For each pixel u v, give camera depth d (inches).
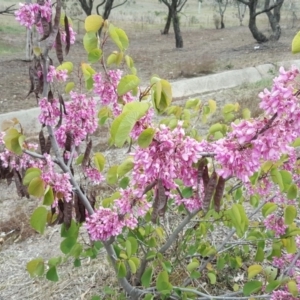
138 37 776.9
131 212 76.5
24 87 401.7
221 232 125.5
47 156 74.2
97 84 78.2
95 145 235.8
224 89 376.5
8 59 520.1
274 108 52.2
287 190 81.4
